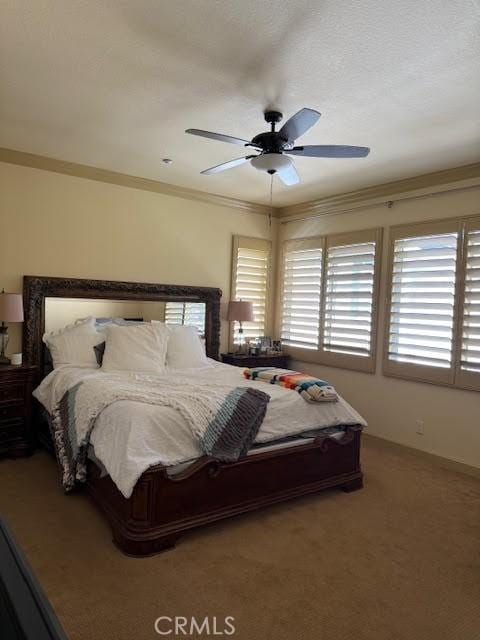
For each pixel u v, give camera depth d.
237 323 5.54
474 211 3.84
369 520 2.93
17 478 3.37
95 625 1.88
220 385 3.34
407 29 2.05
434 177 4.09
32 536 2.56
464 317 3.85
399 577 2.31
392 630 1.93
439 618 2.02
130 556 2.39
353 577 2.29
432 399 4.12
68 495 3.10
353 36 2.12
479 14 1.93
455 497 3.33
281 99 2.79
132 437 2.45
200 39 2.19
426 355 4.14
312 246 5.33
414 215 4.31
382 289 4.57
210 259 5.25
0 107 3.03
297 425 3.12
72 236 4.30
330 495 3.31
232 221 5.42
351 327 4.87
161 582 2.19
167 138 3.53
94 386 3.08
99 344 4.01
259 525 2.81
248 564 2.37
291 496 3.05
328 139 3.37
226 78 2.56
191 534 2.66
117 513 2.55
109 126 3.32
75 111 3.07
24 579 0.88
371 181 4.45
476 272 3.78
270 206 5.70
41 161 4.06
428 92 2.64
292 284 5.62
